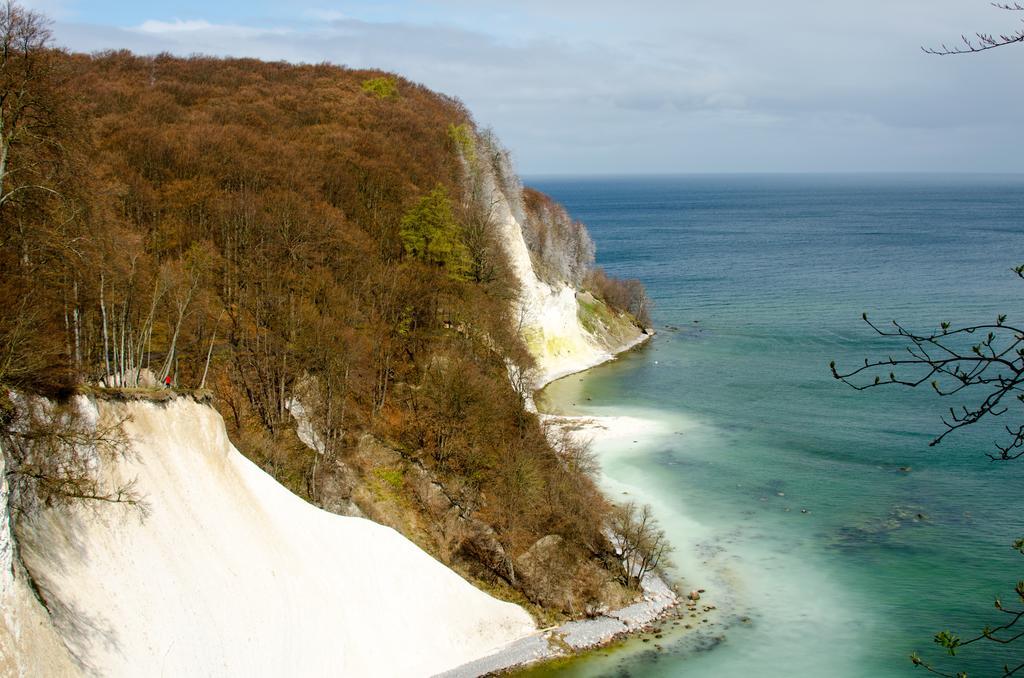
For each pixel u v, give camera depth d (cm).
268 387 6166
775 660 5100
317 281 7425
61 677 3238
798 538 6619
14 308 3756
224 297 7106
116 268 4806
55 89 3819
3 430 3559
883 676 4909
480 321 8962
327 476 5884
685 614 5647
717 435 9031
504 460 6544
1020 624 5325
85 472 3862
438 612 5312
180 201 7975
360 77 15525
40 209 3981
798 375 11481
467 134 12769
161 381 4788
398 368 7588
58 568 3556
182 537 4209
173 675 3734
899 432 8988
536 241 13612
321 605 4759
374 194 10050
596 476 7700
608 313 14212
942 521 6838
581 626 5559
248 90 13400
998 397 1060
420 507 6169
